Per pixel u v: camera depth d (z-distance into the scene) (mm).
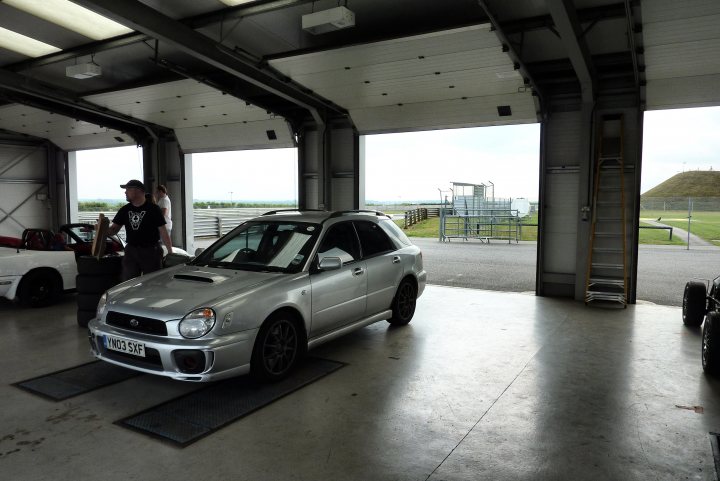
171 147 12680
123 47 7250
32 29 6629
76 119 11383
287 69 7051
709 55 5914
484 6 5059
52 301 7160
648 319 6426
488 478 2629
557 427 3254
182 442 2998
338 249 4828
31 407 3531
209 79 8680
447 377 4207
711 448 2967
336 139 9992
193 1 5680
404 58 6504
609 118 7473
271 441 3025
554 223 8047
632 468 2734
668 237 19953
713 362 4156
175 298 3758
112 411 3461
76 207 14945
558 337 5520
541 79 7730
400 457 2842
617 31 5895
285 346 4082
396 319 5770
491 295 8078
